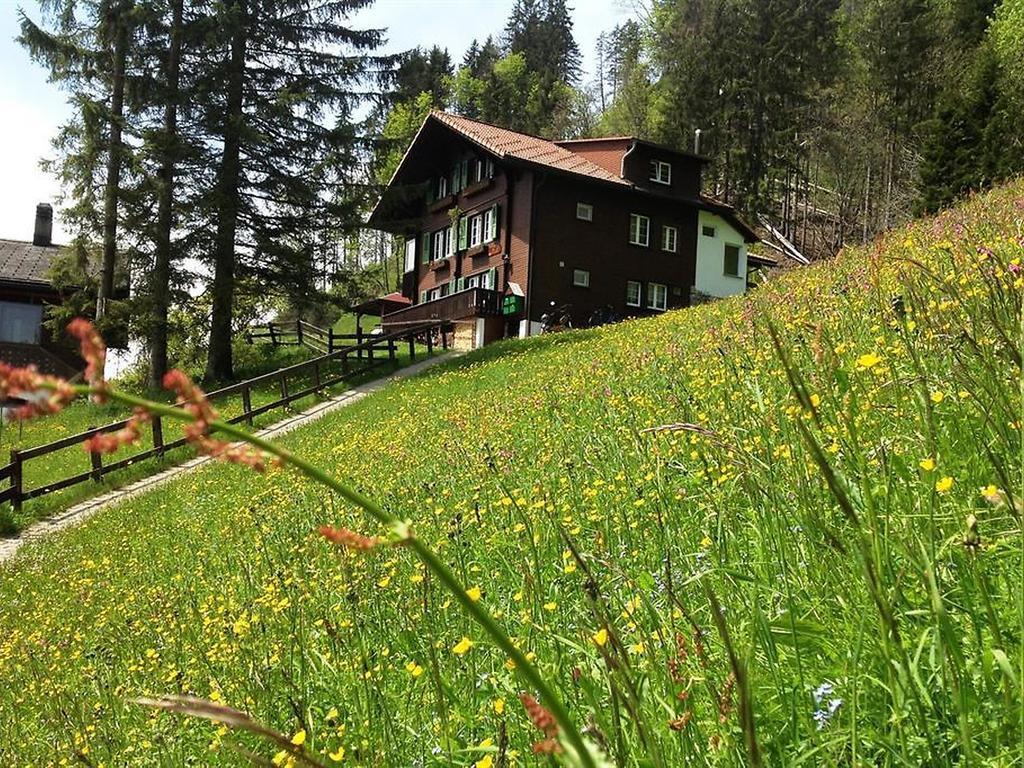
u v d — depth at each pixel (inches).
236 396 989.2
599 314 1376.7
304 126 1139.3
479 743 108.3
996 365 116.2
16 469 613.3
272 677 153.1
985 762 65.1
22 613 354.3
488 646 135.1
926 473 97.7
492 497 234.8
